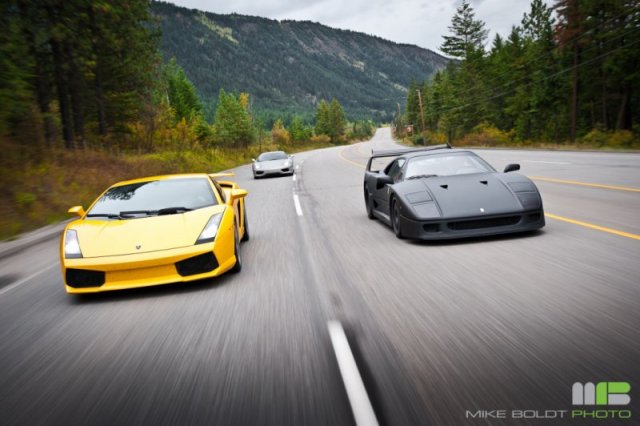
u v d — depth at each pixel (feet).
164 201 18.34
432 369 8.90
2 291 17.80
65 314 14.14
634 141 98.43
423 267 16.78
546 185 39.32
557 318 11.05
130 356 10.48
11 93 51.85
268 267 18.40
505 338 10.12
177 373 9.42
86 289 15.24
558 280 14.02
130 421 7.72
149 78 118.93
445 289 14.01
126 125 120.47
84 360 10.43
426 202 20.43
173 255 15.31
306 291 14.79
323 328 11.44
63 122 83.56
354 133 651.25
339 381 8.63
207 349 10.59
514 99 201.05
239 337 11.22
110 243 15.78
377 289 14.52
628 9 138.41
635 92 152.76
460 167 23.56
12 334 12.67
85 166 58.95
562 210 26.78
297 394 8.24
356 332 11.05
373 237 23.35
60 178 48.85
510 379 8.32
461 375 8.59
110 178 57.77
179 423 7.56
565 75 166.09
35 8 66.03
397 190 21.84
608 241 18.60
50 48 78.69
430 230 19.93
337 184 55.42
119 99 115.44
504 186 21.01
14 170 44.27
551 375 8.38
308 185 56.90
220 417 7.66
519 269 15.49
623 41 141.38
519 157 78.89
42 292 17.16
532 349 9.48
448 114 247.29
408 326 11.23
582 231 20.76
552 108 183.11
